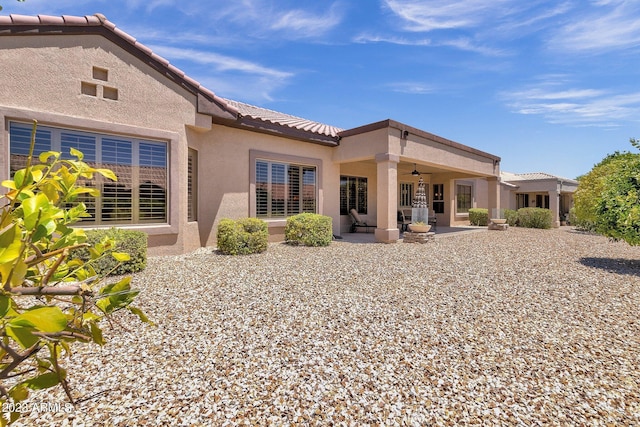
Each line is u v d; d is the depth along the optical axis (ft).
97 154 22.67
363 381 8.74
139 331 11.63
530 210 65.82
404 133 37.32
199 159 29.94
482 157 52.90
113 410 7.34
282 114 50.47
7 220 3.64
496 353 10.42
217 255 26.86
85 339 3.51
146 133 24.32
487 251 31.42
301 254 28.19
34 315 2.64
